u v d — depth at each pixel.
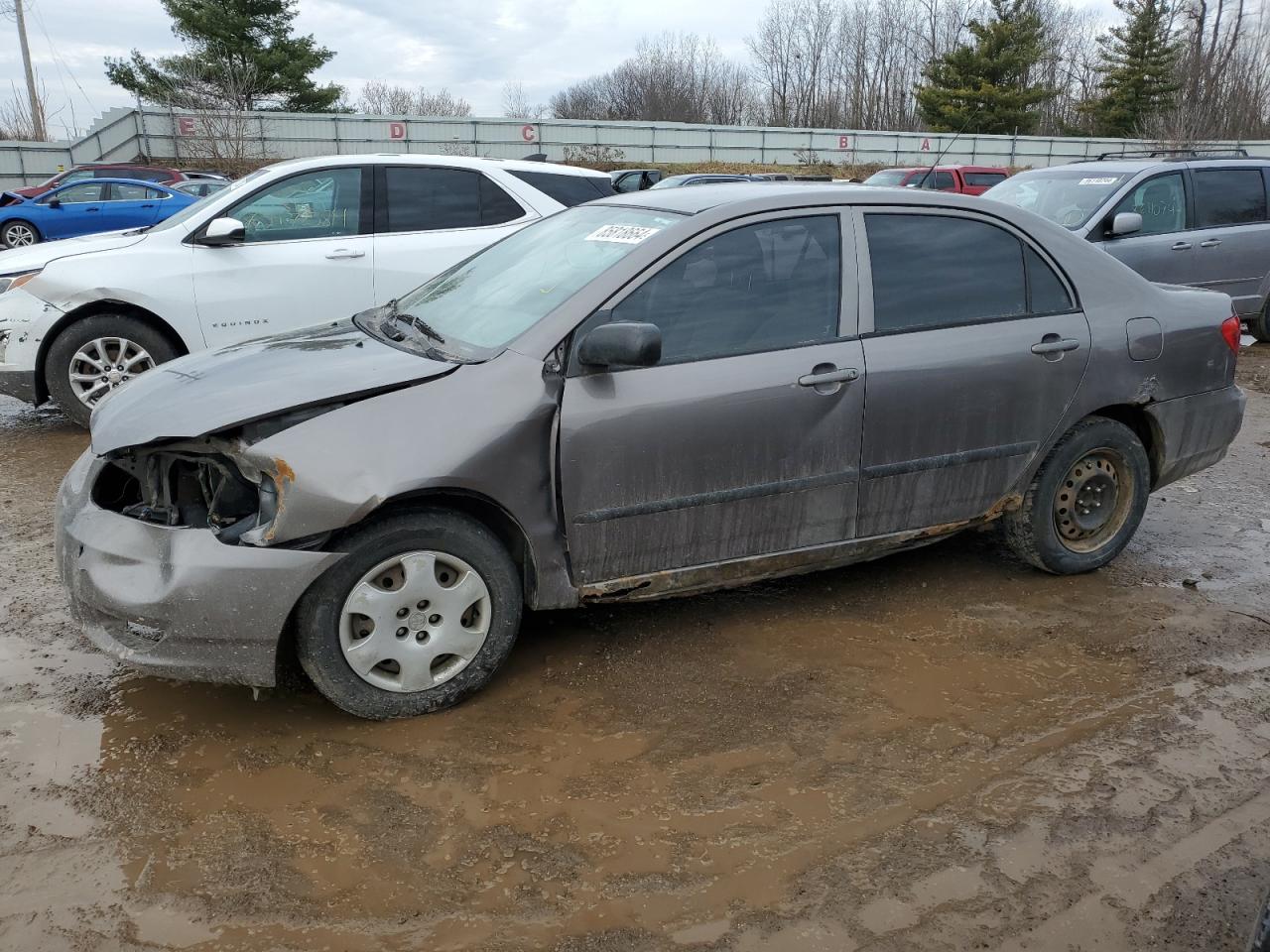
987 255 4.06
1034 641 3.95
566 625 4.02
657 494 3.47
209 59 37.41
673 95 66.56
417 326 3.82
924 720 3.37
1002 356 3.98
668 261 3.52
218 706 3.39
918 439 3.88
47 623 3.97
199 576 2.97
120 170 22.67
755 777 3.03
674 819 2.83
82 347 6.54
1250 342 5.04
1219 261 9.70
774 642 3.91
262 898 2.51
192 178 24.80
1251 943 2.10
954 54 44.22
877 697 3.51
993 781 3.04
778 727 3.30
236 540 3.05
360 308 7.05
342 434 3.06
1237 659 3.83
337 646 3.14
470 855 2.68
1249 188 9.95
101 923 2.42
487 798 2.91
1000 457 4.10
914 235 3.93
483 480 3.19
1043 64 55.12
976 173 20.44
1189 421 4.53
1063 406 4.17
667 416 3.42
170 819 2.80
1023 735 3.29
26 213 18.08
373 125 37.56
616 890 2.56
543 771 3.05
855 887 2.58
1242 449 6.96
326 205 7.04
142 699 3.43
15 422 7.20
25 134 39.59
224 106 34.91
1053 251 4.21
